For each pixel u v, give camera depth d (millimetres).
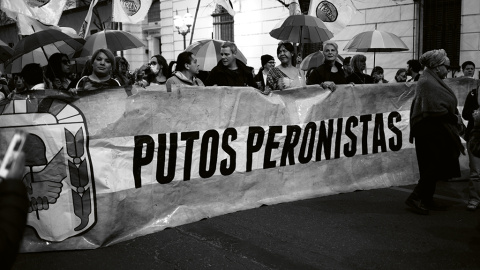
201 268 4195
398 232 5047
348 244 4719
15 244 1416
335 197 6363
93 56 5418
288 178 6184
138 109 4934
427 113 5500
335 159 6566
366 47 8695
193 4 18109
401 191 6699
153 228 5059
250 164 5836
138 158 4969
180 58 6602
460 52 11453
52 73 7027
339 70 7363
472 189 5801
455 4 11523
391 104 6973
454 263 4297
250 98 5746
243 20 15852
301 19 7895
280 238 4871
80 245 4629
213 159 5535
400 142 7090
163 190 5188
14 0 6418
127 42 8070
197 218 5387
